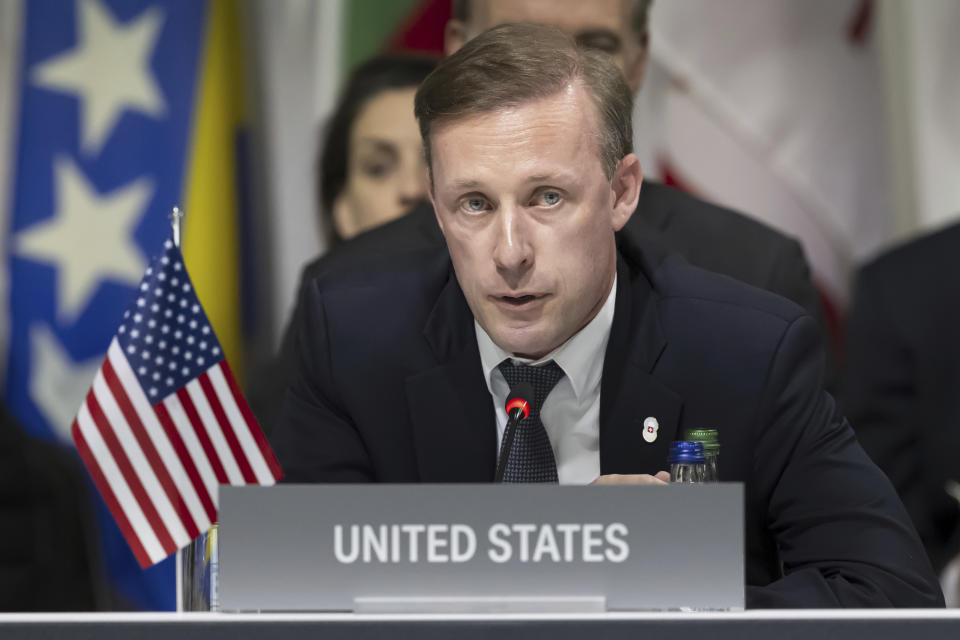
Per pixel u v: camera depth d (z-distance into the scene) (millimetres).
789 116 14828
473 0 11055
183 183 15102
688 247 9266
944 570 11016
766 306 7199
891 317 11734
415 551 5098
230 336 14867
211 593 5977
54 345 15195
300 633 4789
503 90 6039
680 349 7035
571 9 10336
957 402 11312
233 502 5145
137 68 15250
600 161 6172
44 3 15297
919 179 14812
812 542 6594
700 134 14805
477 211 6152
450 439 7094
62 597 11680
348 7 14969
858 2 14820
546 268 6133
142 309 6699
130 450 6602
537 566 5086
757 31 14820
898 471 11422
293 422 7535
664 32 14812
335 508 5125
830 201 14805
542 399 6910
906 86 14836
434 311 7336
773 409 6895
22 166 15234
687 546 5086
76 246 15234
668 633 4758
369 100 14766
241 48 15141
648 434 6914
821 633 4754
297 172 14914
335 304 7617
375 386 7285
